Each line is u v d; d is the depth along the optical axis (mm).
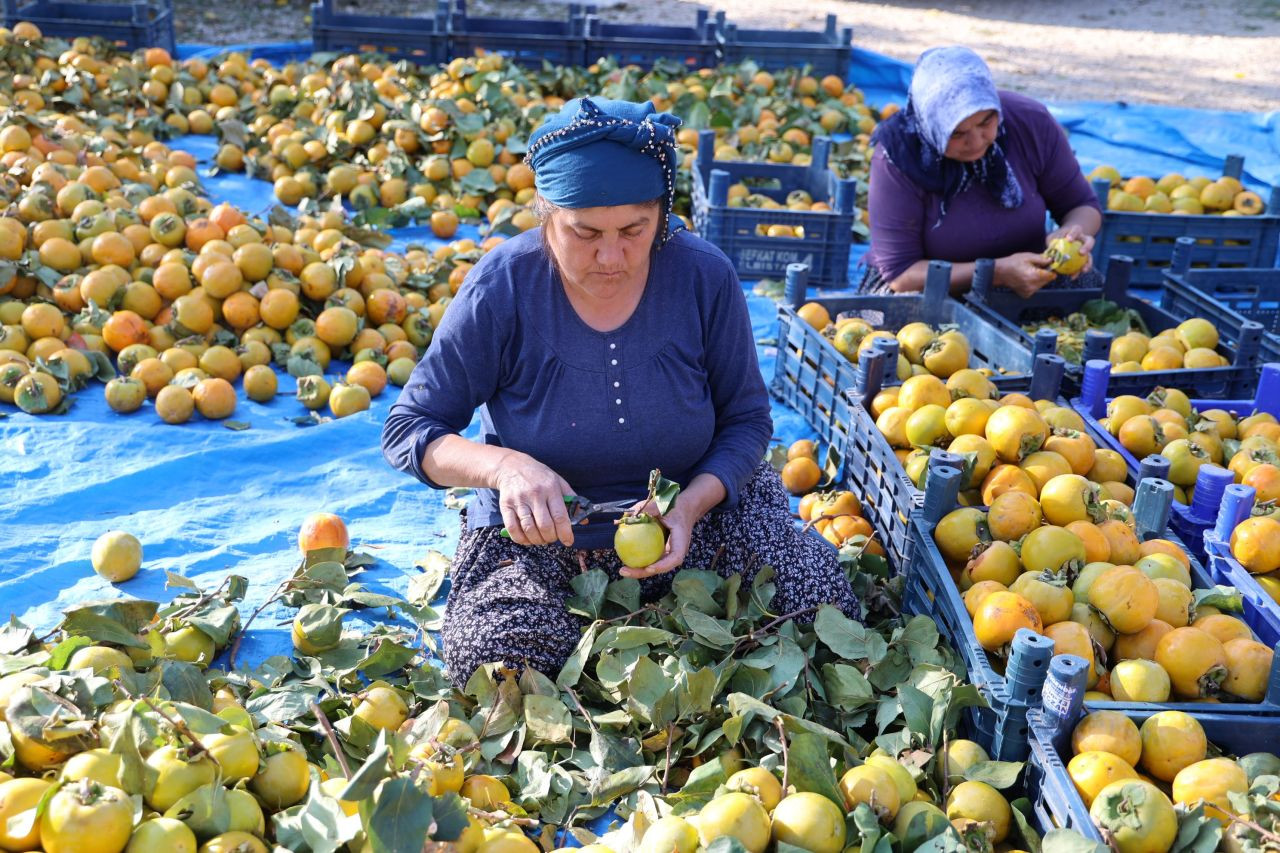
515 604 3121
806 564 3334
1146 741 2615
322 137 7645
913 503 3467
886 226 5590
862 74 11094
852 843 2475
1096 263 6820
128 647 3008
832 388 4668
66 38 9492
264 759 2525
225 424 4809
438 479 3074
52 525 4035
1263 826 2354
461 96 8422
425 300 5918
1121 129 9516
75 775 2299
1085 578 3082
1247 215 6730
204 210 6059
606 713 3027
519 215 6973
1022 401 3998
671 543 2998
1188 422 4188
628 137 2654
